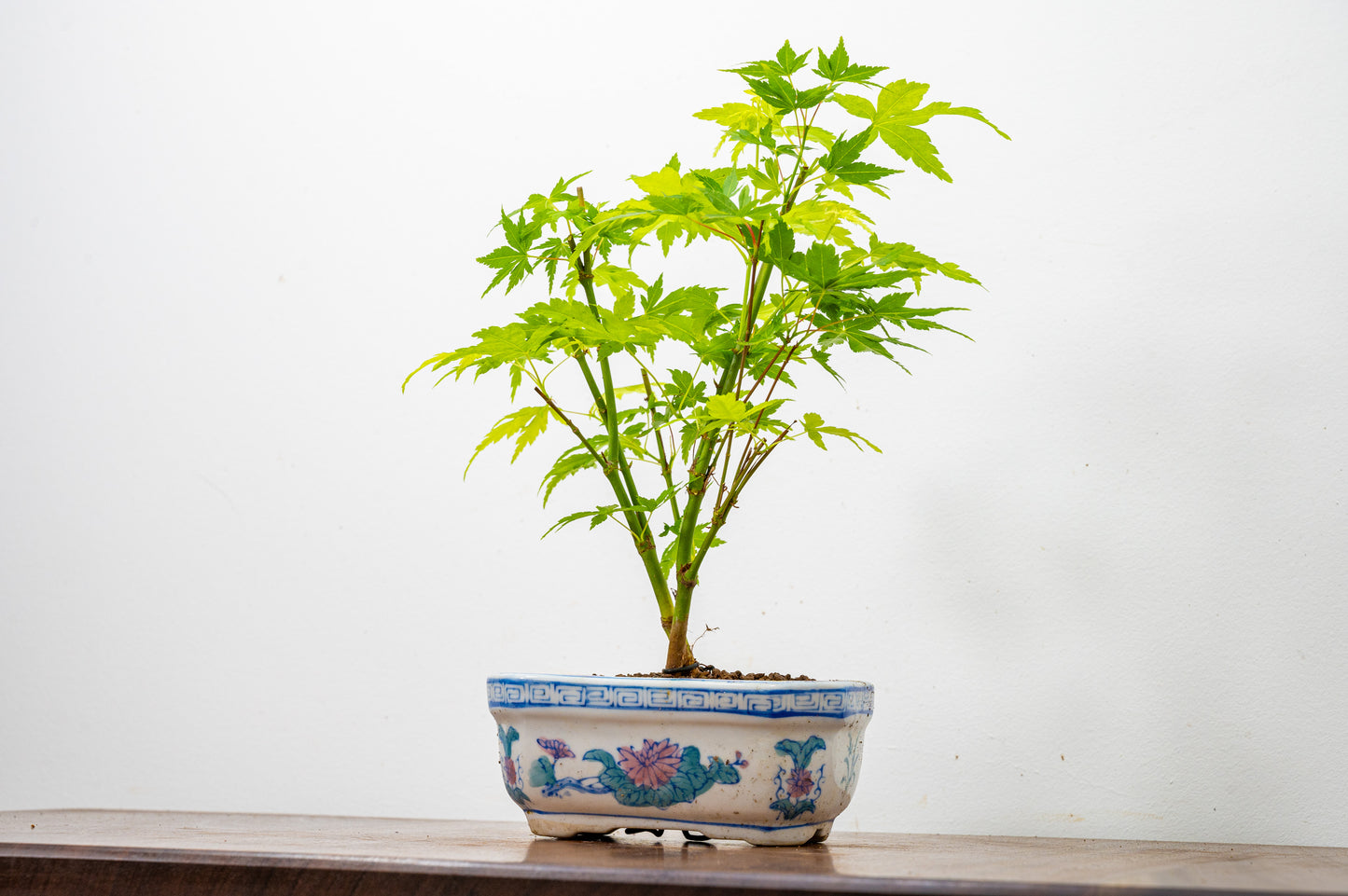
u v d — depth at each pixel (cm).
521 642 108
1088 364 94
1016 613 93
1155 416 92
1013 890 46
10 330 129
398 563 113
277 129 124
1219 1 94
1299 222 90
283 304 121
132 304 126
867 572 98
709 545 76
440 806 107
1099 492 92
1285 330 89
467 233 116
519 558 109
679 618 75
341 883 55
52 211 130
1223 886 46
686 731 66
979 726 93
